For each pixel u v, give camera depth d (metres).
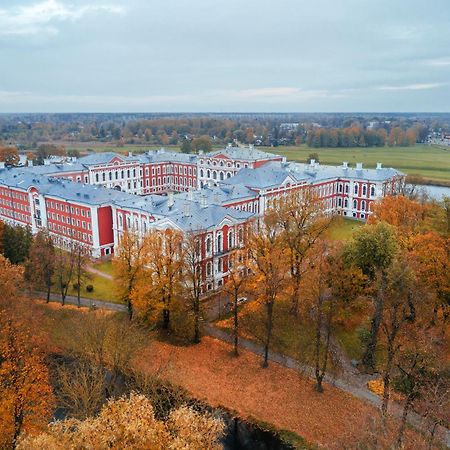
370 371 64.19
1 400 48.12
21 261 96.88
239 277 73.50
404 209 95.81
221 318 80.25
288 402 59.84
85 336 66.69
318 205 82.50
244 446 53.22
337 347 70.19
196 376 65.19
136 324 69.56
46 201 124.00
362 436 48.84
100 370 56.75
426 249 69.50
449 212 80.50
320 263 67.75
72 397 53.81
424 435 50.75
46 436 35.69
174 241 74.19
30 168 149.88
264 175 128.50
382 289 58.97
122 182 172.75
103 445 34.19
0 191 141.12
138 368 64.81
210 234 89.19
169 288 72.56
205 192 111.75
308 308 75.62
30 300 80.81
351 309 75.12
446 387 52.97
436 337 60.62
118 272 77.06
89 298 90.31
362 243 75.62
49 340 72.94
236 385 63.38
